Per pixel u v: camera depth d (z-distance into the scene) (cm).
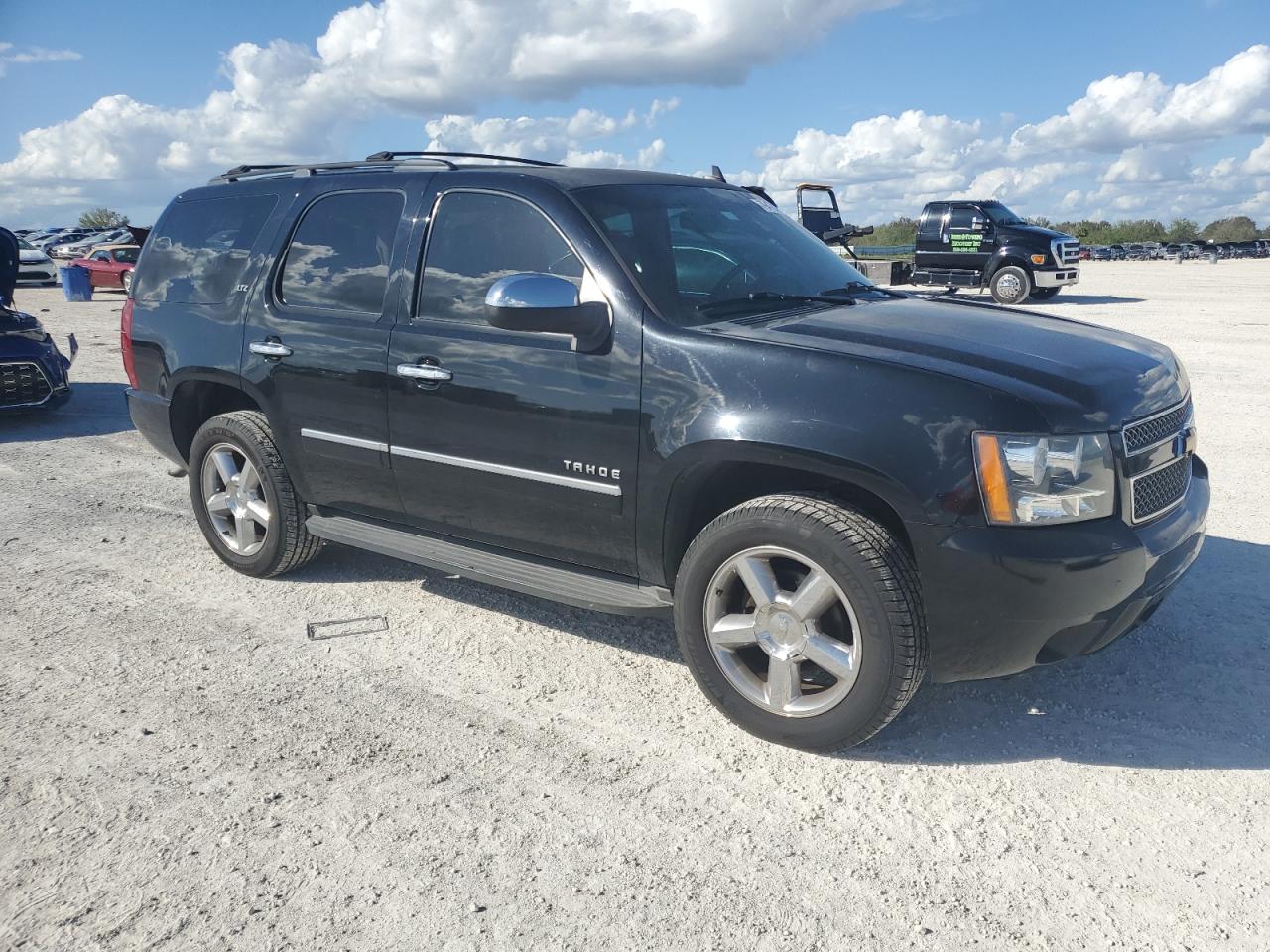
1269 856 267
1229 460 673
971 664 305
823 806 294
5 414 910
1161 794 296
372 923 246
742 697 331
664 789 304
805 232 458
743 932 241
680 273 361
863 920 245
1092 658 385
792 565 323
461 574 392
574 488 357
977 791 300
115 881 263
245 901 254
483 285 383
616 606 353
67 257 3334
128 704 361
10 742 335
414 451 401
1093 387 307
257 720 349
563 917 247
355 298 422
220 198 501
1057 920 244
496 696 366
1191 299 2028
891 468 294
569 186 377
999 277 1964
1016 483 288
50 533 569
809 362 310
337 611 449
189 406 512
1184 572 328
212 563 515
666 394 331
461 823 287
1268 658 382
